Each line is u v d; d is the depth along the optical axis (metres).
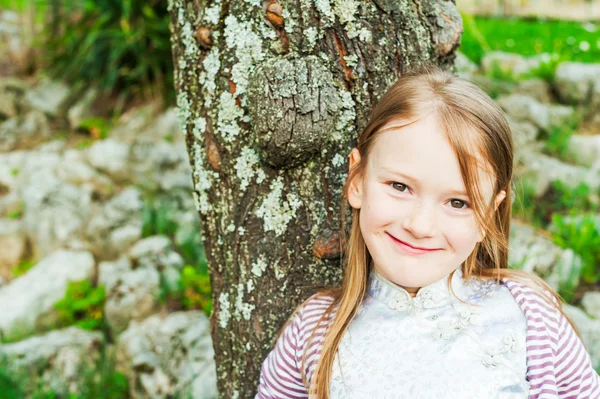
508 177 1.24
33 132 4.84
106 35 4.90
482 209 1.18
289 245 1.42
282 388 1.37
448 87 1.19
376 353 1.23
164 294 3.07
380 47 1.34
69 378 2.73
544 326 1.23
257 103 1.26
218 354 1.60
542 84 4.61
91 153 4.18
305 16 1.31
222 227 1.46
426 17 1.40
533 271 2.99
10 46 5.69
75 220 3.72
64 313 3.14
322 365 1.27
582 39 5.73
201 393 2.48
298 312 1.38
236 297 1.49
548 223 3.51
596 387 1.27
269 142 1.28
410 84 1.21
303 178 1.38
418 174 1.15
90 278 3.34
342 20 1.32
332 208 1.39
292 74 1.25
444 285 1.27
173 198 3.84
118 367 2.78
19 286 3.25
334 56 1.32
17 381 2.60
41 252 3.69
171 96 4.89
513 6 6.86
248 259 1.45
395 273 1.21
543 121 4.23
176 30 1.44
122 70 4.94
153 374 2.63
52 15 5.47
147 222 3.60
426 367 1.19
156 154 4.11
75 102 5.04
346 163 1.37
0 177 4.20
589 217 3.38
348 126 1.35
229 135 1.38
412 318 1.24
